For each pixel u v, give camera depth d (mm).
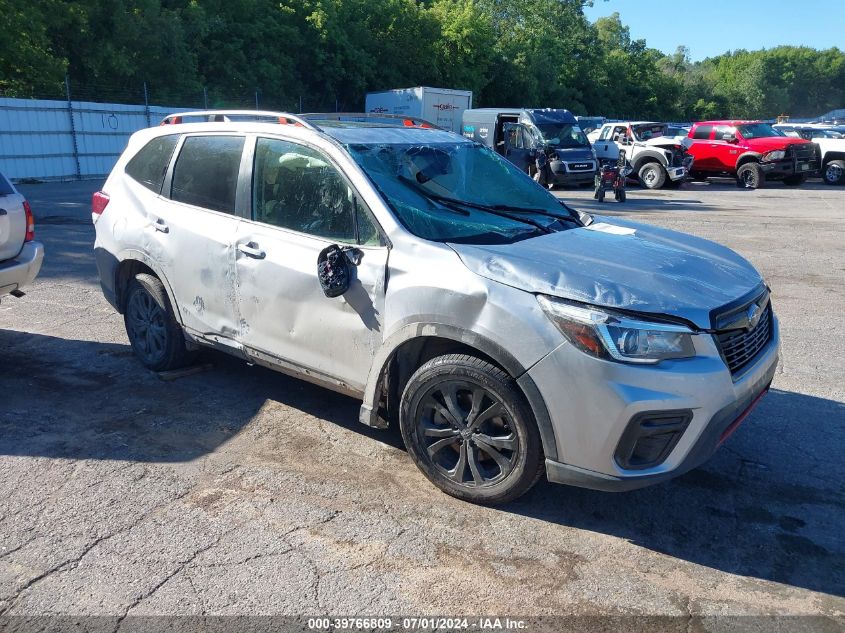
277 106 35125
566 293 3207
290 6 35844
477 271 3420
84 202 16500
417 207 3916
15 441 4223
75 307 7180
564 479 3293
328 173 4062
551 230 4105
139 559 3137
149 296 5133
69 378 5227
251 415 4652
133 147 5426
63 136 23812
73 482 3781
